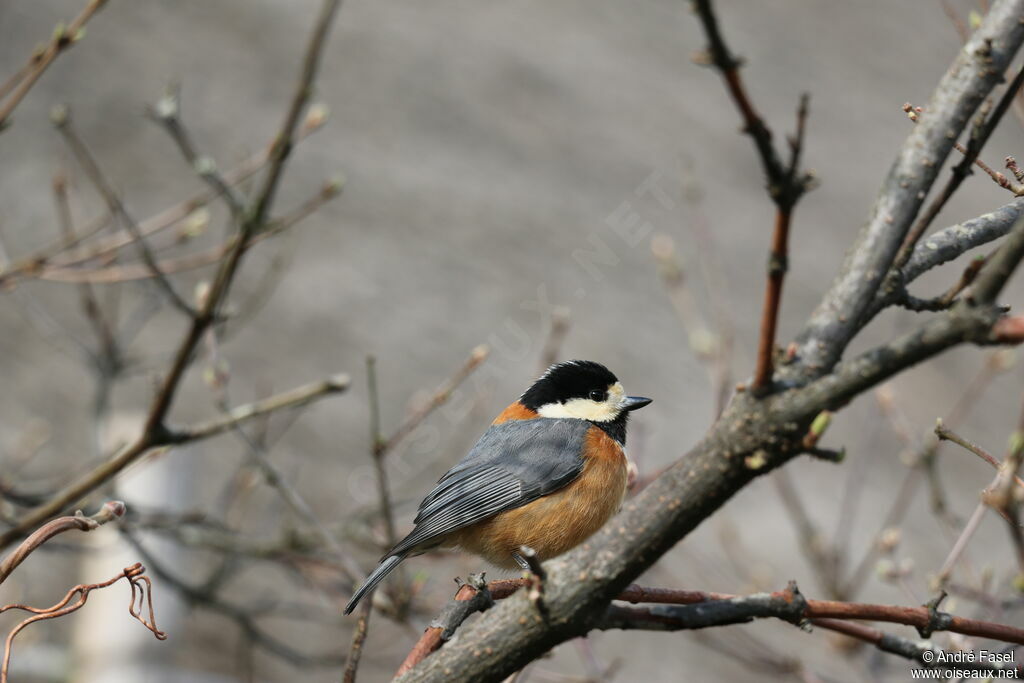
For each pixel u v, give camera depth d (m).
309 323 16.19
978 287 3.44
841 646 8.76
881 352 3.63
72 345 14.16
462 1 25.78
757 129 3.37
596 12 27.58
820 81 28.34
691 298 18.78
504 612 4.29
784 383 3.79
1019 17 4.14
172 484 10.86
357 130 20.11
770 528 15.09
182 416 13.95
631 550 4.05
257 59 20.98
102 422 10.53
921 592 13.46
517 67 24.06
